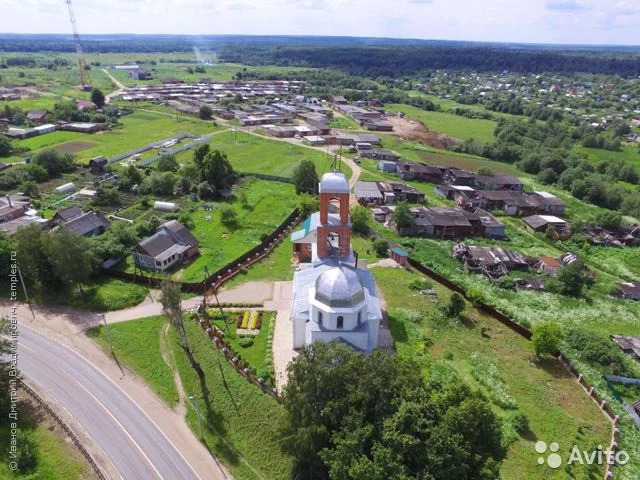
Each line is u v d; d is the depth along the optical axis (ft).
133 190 416.46
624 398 201.77
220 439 172.24
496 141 652.07
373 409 141.79
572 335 239.30
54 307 244.83
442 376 199.31
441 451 126.31
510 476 157.17
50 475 156.66
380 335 226.17
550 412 186.80
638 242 372.58
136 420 179.22
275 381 193.16
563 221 395.14
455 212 383.04
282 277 279.69
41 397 187.01
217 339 215.72
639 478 160.86
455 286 276.62
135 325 231.50
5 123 629.10
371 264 302.45
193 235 323.37
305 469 149.89
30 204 370.32
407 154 603.67
